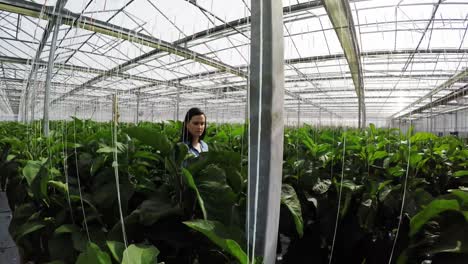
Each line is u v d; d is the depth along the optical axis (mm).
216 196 1637
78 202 1980
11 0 7383
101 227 1799
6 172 3809
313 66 17453
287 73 20094
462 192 1604
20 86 27281
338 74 19219
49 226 1979
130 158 2400
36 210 2225
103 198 1906
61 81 17422
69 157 2725
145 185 2031
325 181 2543
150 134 1944
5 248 4242
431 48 13750
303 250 2424
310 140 3529
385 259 2250
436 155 3203
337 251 2408
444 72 17859
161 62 17875
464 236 1483
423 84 21781
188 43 13742
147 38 10586
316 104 34719
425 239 1600
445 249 1439
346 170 2830
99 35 12172
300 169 2594
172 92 29719
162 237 1599
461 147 4008
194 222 1276
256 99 1174
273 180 1194
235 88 23156
